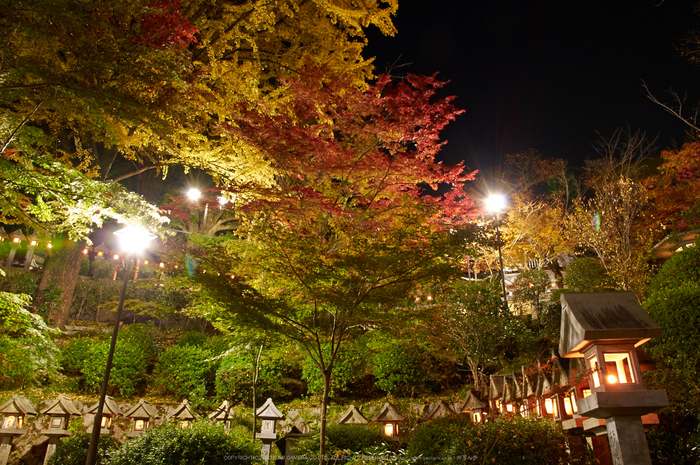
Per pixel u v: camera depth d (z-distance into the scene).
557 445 5.71
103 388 6.89
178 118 7.33
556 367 6.39
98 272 22.83
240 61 13.54
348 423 9.52
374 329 7.73
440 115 8.46
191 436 8.14
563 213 21.00
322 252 7.94
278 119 8.61
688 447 5.61
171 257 8.51
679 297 6.75
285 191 8.81
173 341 17.59
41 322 8.88
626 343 4.36
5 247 19.84
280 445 10.88
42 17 5.74
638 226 15.90
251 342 9.36
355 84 12.52
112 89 6.68
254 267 8.17
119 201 7.09
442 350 10.07
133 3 5.84
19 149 7.77
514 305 15.61
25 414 10.26
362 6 12.18
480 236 7.32
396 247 7.16
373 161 8.65
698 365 6.38
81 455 9.64
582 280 15.64
